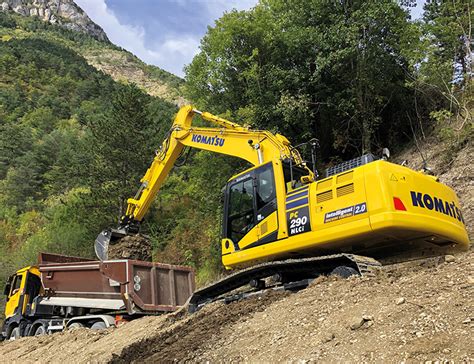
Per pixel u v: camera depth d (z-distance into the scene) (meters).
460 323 4.82
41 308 14.57
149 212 26.95
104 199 25.78
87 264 12.57
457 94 17.23
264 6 20.48
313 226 7.96
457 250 8.45
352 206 7.54
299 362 5.20
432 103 17.95
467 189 13.23
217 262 19.08
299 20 18.77
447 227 7.83
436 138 16.72
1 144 60.00
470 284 5.63
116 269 11.79
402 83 17.92
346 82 18.17
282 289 8.26
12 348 12.45
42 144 57.19
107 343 9.84
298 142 18.64
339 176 7.89
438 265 7.09
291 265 8.16
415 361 4.43
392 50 18.03
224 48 19.14
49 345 11.38
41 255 15.47
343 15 17.69
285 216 8.44
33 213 38.69
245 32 18.81
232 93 19.64
